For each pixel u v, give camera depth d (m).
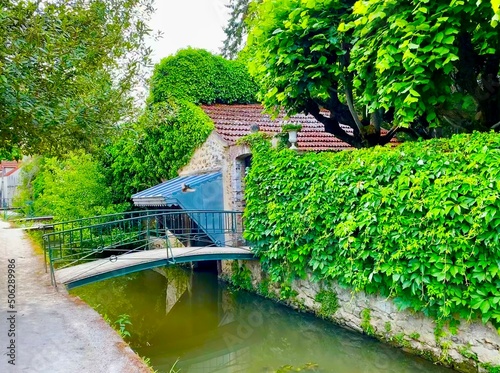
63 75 5.27
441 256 5.36
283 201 8.51
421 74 5.28
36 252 10.74
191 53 14.68
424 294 5.70
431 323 5.80
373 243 6.37
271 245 8.86
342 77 7.51
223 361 6.95
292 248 8.29
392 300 6.38
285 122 13.58
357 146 8.80
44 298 5.91
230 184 10.96
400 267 5.91
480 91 6.44
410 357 6.04
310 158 7.91
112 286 12.73
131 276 14.08
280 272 8.82
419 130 8.49
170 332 8.53
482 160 4.90
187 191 10.96
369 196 6.35
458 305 5.33
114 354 3.78
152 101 14.01
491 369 4.99
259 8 7.89
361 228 6.55
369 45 5.91
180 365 6.82
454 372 5.43
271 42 7.30
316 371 6.09
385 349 6.46
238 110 14.52
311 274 8.05
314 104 8.59
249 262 10.15
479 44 5.77
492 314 4.88
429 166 5.57
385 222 6.14
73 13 5.38
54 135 5.66
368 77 6.36
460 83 6.38
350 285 7.10
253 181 9.48
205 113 13.30
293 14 6.94
